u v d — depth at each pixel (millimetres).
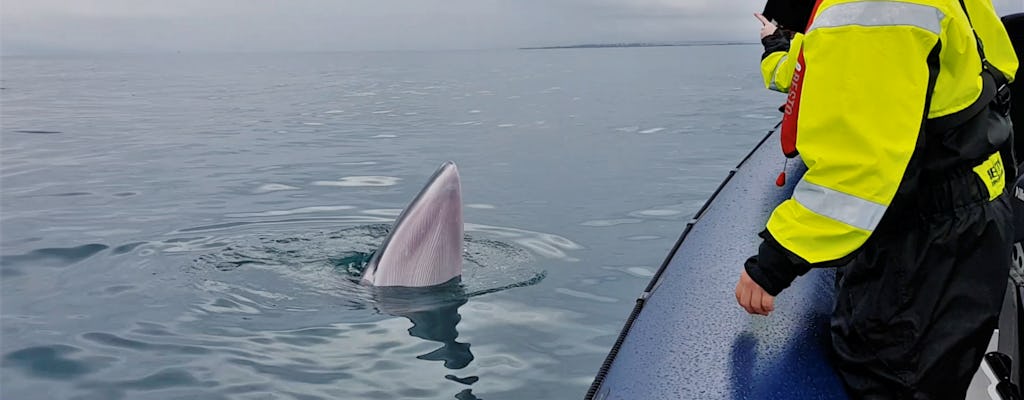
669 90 22203
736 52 71500
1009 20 3049
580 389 3805
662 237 6605
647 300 2924
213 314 4844
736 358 2344
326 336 4461
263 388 3857
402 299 5016
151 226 7113
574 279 5469
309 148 11969
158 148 12156
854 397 2242
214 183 9211
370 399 3715
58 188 9023
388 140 12742
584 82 26297
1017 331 2500
